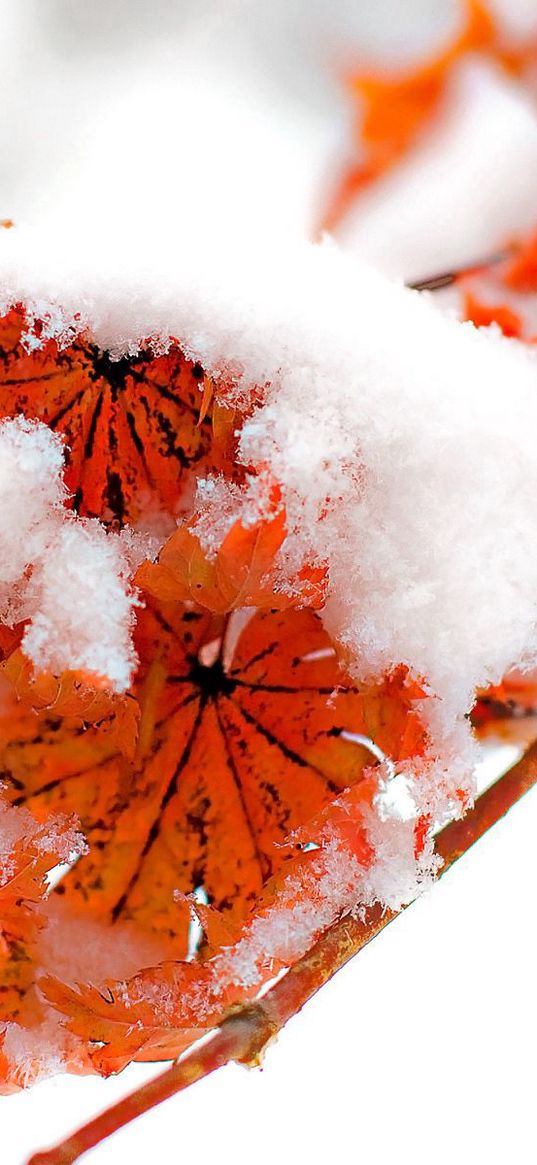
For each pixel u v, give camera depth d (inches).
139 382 18.5
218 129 20.2
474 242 20.4
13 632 18.5
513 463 18.6
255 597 18.3
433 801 19.0
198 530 18.1
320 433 18.1
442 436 18.4
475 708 20.7
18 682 18.2
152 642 19.3
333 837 19.2
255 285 18.4
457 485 18.4
